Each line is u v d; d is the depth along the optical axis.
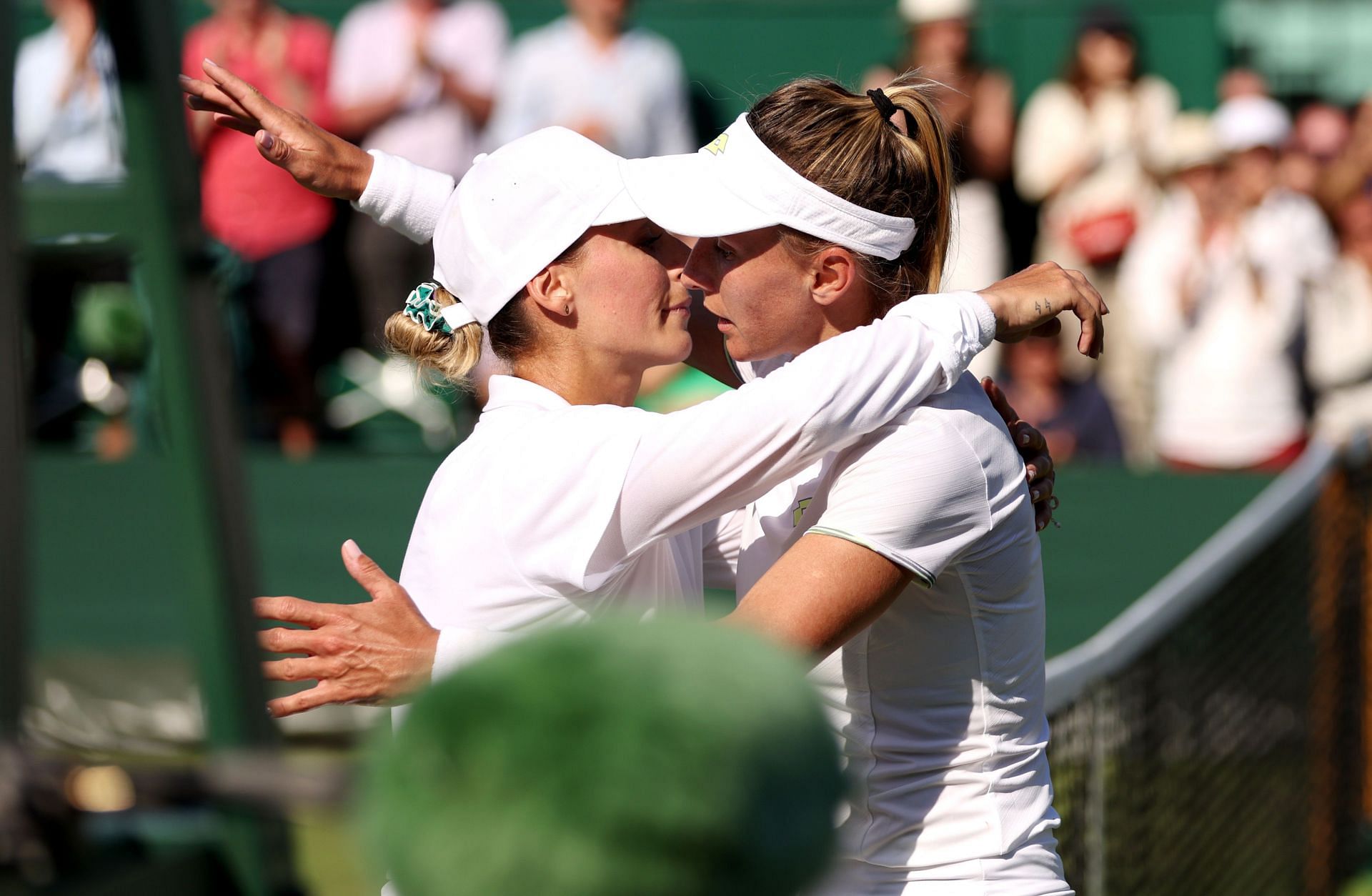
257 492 17.88
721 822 1.56
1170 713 11.89
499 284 6.06
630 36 23.47
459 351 6.38
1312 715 15.63
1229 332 21.67
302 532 17.80
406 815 1.60
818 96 6.07
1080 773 9.81
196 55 22.09
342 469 17.92
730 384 7.56
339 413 22.67
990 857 5.82
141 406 19.80
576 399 6.22
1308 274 21.77
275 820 2.54
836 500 5.55
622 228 6.12
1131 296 22.42
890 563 5.43
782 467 5.38
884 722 5.91
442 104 22.73
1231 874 13.34
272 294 22.14
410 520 17.89
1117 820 10.49
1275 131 22.14
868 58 26.98
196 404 3.25
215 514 3.20
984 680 5.86
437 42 22.72
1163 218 22.44
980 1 27.02
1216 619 13.06
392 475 17.94
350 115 22.70
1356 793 16.89
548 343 6.20
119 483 16.41
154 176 3.30
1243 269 21.73
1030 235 23.61
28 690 2.49
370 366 22.78
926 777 5.87
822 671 6.01
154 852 2.40
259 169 21.88
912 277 6.21
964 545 5.59
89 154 14.88
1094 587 18.47
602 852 1.56
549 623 5.68
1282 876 14.81
